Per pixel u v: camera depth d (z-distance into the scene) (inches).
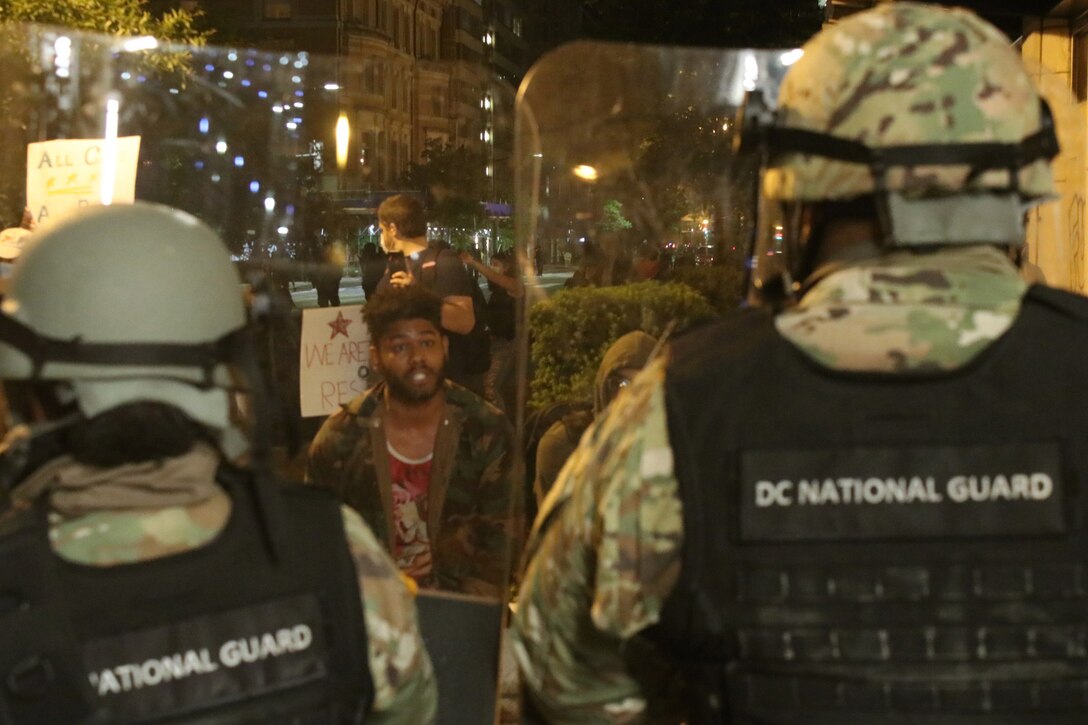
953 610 51.9
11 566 49.9
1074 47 171.6
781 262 62.1
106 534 52.2
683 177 80.5
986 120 54.9
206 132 148.0
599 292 81.4
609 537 55.6
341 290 146.5
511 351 109.8
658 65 80.4
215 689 50.8
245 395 56.6
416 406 108.7
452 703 78.5
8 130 147.6
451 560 105.8
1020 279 56.6
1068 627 51.7
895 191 54.9
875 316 54.4
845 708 51.8
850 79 56.2
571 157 81.3
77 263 52.9
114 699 49.6
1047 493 52.3
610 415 58.7
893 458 52.9
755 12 484.7
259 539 53.7
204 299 54.4
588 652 61.7
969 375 53.6
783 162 58.9
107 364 52.2
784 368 54.6
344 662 53.6
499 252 134.0
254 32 1499.8
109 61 147.6
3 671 49.0
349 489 109.6
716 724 54.9
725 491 53.7
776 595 52.6
